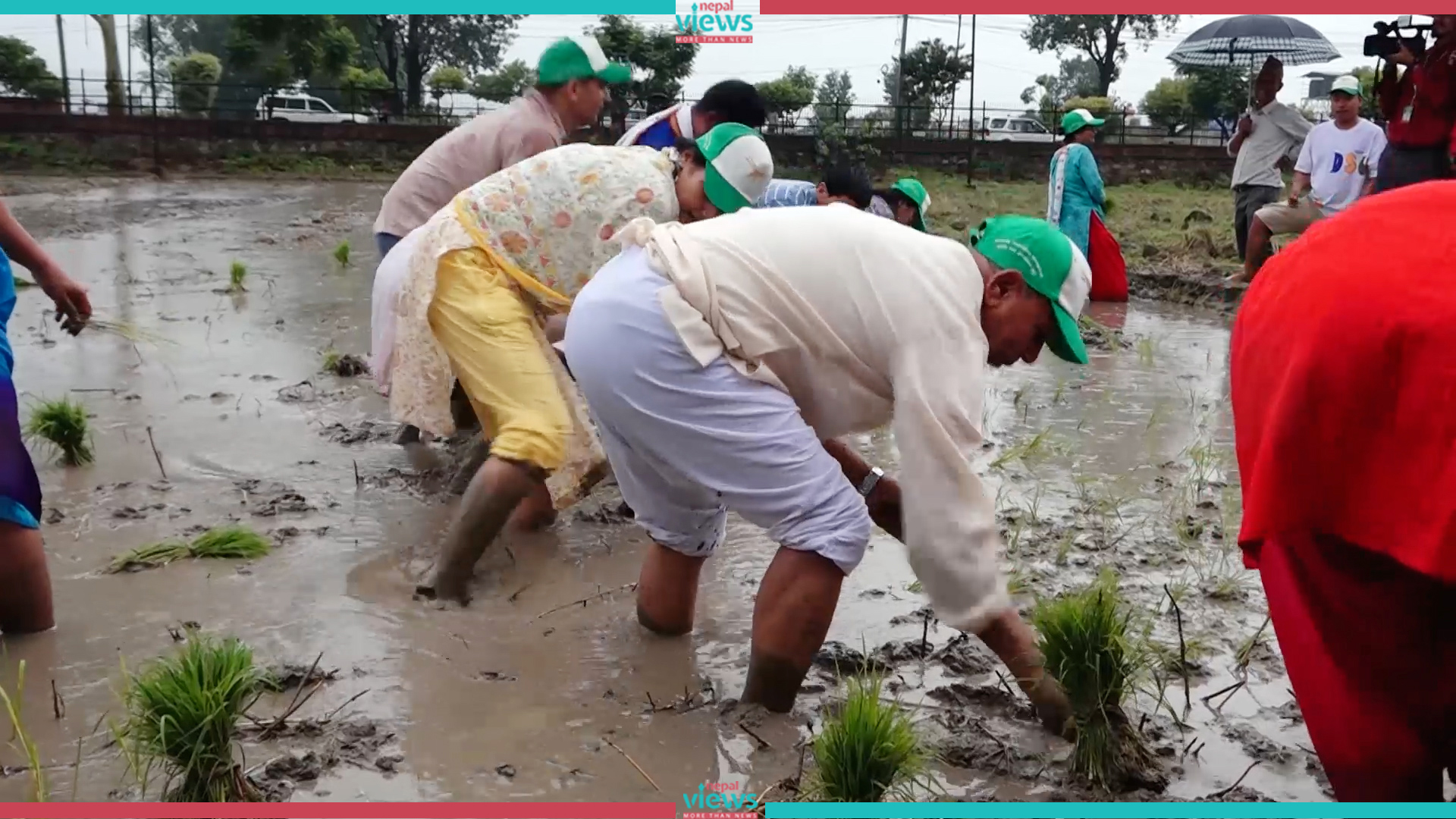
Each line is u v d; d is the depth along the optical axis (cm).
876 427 354
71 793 299
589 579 453
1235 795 307
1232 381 271
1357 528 242
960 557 326
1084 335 945
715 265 335
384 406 674
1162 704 356
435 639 396
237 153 2567
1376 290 235
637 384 338
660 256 341
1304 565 255
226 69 3388
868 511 365
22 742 322
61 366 752
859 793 296
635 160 446
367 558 462
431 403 462
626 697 361
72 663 371
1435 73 840
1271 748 331
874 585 448
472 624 409
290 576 443
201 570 445
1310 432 243
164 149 2506
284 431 623
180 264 1216
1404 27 860
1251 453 258
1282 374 248
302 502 515
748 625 417
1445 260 232
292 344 829
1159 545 486
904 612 423
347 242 1366
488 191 445
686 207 444
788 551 339
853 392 341
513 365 430
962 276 333
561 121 621
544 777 315
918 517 324
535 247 440
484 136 609
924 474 323
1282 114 1231
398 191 616
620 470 385
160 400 679
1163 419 691
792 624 337
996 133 3669
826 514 336
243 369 755
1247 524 255
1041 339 347
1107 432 659
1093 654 310
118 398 679
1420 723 247
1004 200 2225
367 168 2614
